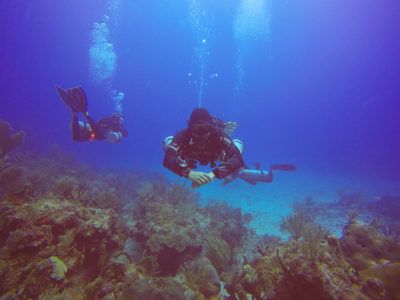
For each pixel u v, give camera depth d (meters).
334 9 49.62
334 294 2.47
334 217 10.73
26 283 3.28
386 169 33.38
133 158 34.19
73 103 6.47
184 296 3.80
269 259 3.75
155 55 81.62
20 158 13.66
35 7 58.62
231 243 6.97
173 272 5.07
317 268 2.65
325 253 3.03
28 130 26.42
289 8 50.94
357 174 27.45
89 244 4.25
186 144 2.77
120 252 4.65
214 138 2.67
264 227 9.50
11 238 3.71
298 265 2.73
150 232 5.43
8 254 3.65
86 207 5.30
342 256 3.54
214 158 2.84
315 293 2.56
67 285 3.65
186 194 9.56
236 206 12.55
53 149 17.80
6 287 3.24
